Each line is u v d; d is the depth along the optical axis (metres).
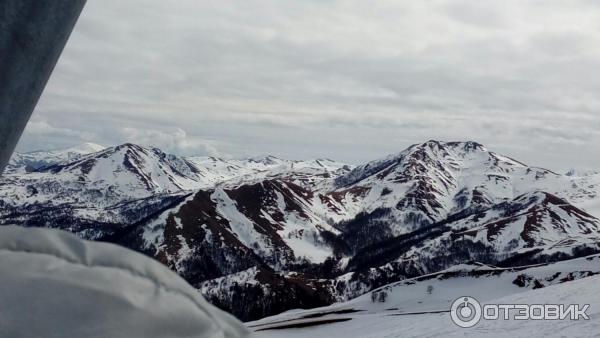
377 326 73.44
